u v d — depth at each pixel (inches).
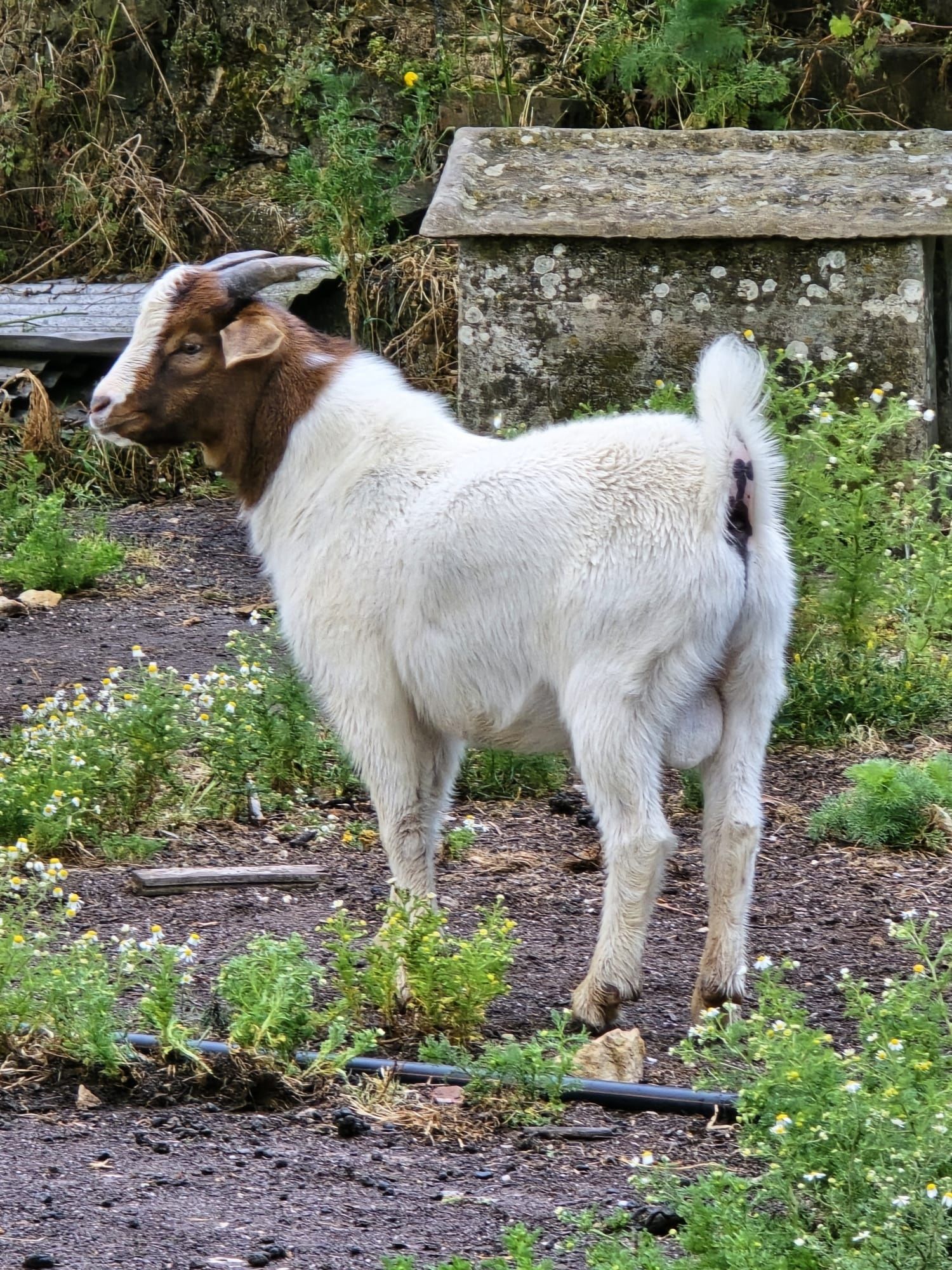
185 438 339.0
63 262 927.7
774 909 382.6
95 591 646.5
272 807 439.5
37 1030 288.2
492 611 304.2
